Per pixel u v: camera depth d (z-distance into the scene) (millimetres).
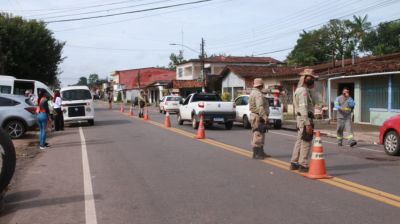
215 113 21203
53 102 22109
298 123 9602
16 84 30516
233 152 13023
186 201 7324
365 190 7883
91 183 8914
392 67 22781
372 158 12141
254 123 11695
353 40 59906
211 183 8664
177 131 20359
